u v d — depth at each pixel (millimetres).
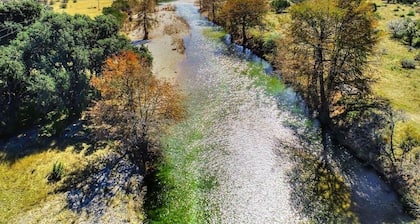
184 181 35938
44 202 32656
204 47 74812
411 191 31578
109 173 36281
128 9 97938
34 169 36969
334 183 34875
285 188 34688
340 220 30531
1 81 41875
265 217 31438
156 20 86188
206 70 62938
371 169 36094
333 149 39938
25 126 44281
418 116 41156
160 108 37406
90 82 44594
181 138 43000
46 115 45844
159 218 31312
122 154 39062
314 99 47438
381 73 52125
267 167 37781
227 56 69375
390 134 37781
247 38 75438
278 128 44688
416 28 63656
